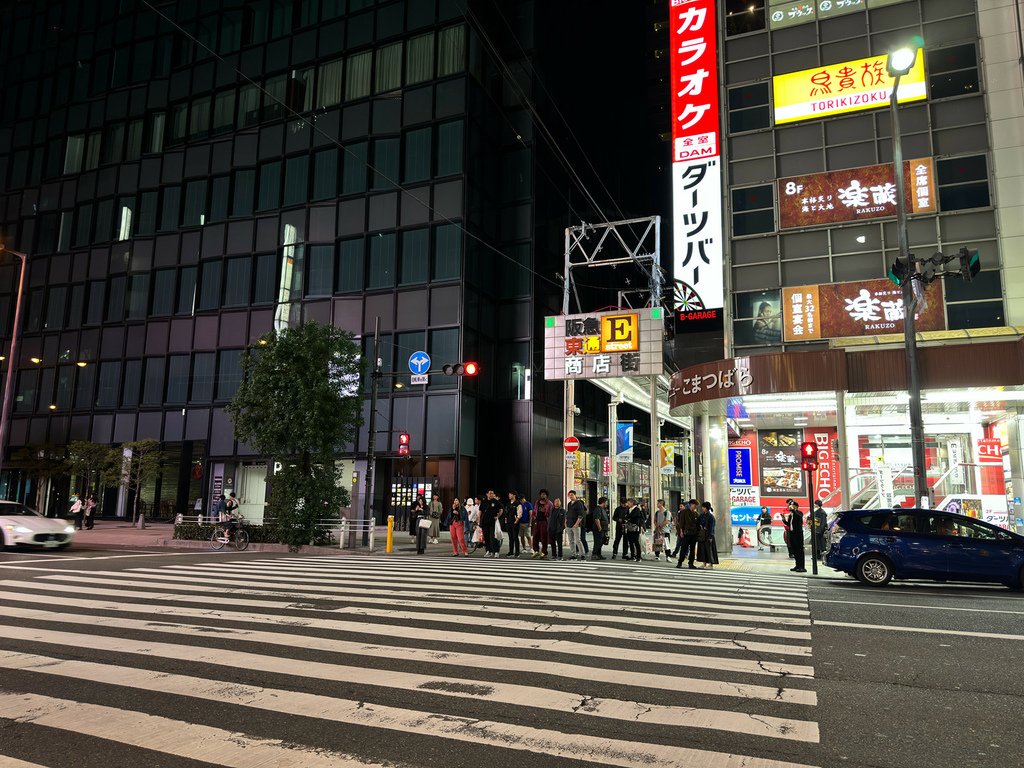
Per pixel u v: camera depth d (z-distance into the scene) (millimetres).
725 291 23859
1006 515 19938
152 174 38500
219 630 7406
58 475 35094
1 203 42469
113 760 3740
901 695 5164
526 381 32719
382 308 32250
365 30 34875
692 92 29328
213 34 38438
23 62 44000
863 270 22312
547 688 5230
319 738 4113
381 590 10828
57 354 38906
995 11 22062
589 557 19891
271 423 21281
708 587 12094
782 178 23688
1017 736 4285
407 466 30047
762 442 24250
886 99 22812
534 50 35031
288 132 35625
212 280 35906
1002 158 21297
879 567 12523
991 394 17953
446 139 32438
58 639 6918
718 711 4711
